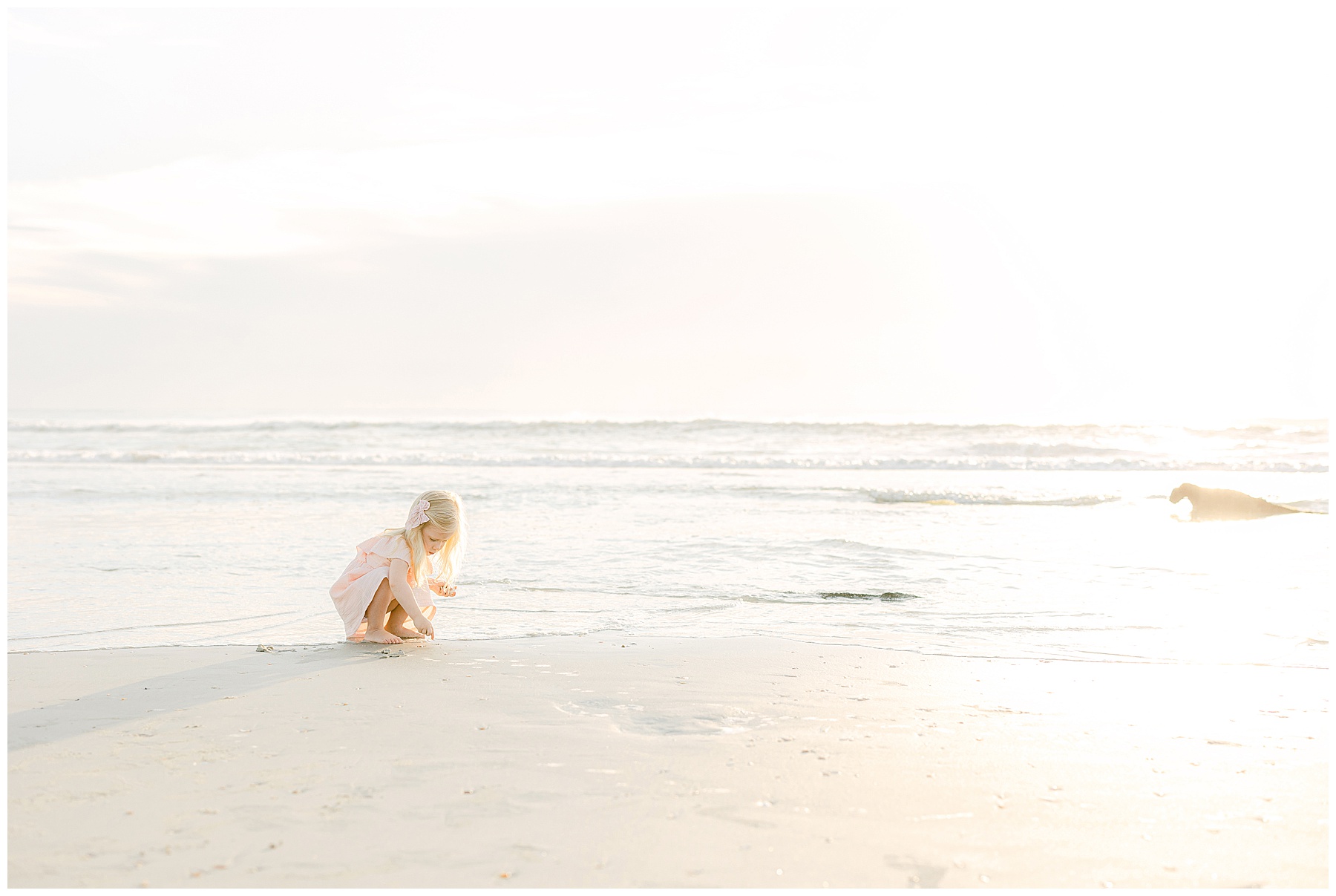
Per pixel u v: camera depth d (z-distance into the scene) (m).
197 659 4.88
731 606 6.67
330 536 10.40
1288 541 10.22
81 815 2.71
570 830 2.63
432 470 21.56
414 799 2.87
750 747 3.42
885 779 3.07
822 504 14.16
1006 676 4.61
